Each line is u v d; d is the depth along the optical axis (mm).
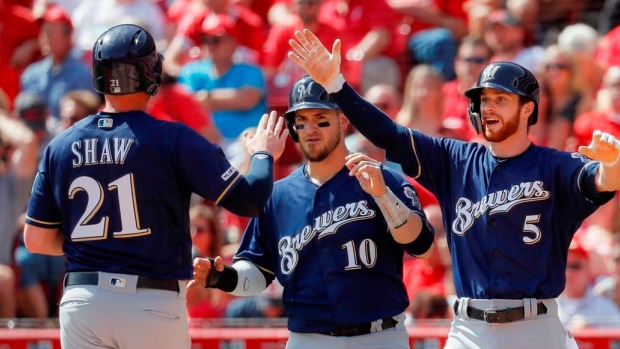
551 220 17781
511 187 17906
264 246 19625
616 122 30266
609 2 32875
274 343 25391
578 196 17469
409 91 31703
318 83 18344
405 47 34031
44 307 28938
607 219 28578
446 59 33250
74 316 16703
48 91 34562
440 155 18766
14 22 36469
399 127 18609
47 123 32562
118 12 37125
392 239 18844
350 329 18578
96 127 16875
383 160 30125
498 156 18266
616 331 24688
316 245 18844
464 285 18203
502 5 33406
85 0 37844
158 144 16609
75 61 34812
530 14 32750
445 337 24828
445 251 27719
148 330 16578
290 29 35156
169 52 35312
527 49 32375
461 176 18438
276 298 27344
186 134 16719
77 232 16750
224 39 33812
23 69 36500
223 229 29781
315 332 18750
